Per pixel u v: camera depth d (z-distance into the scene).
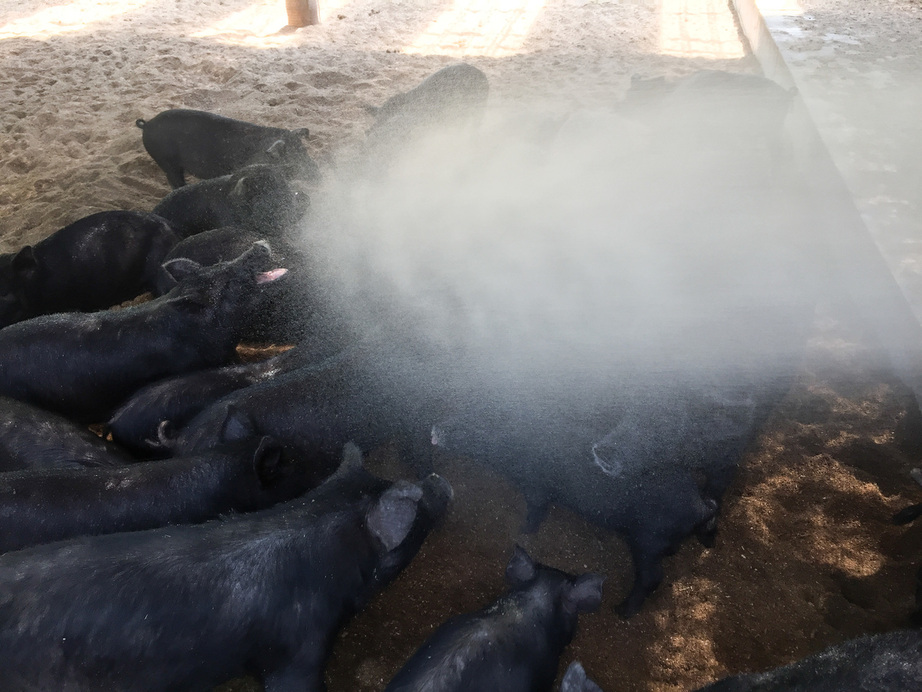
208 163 8.09
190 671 3.45
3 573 3.27
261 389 4.55
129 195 7.84
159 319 5.17
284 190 6.83
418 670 3.41
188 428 4.56
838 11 12.20
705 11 14.34
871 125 7.71
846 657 3.30
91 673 3.28
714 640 3.98
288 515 3.80
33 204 7.47
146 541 3.50
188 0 15.02
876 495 4.67
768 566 4.31
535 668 3.60
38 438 4.42
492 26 13.51
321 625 3.71
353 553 3.83
